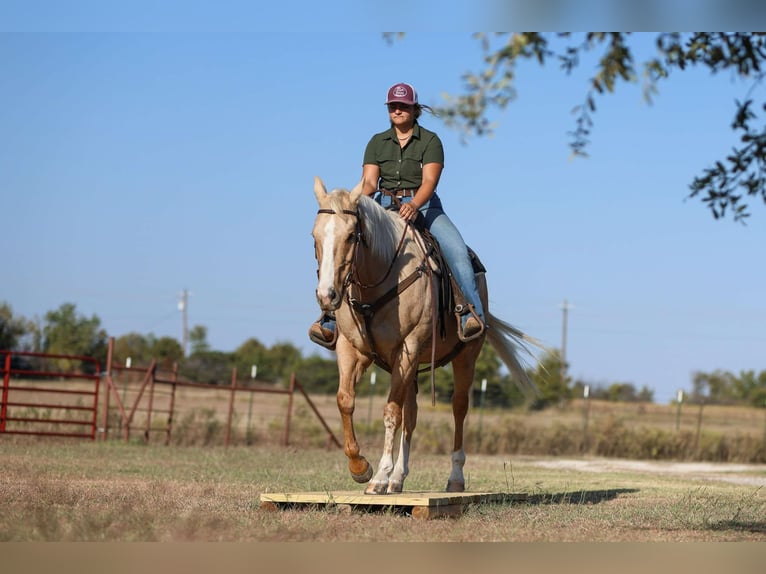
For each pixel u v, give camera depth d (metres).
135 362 79.00
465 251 11.96
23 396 45.41
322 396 68.69
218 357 82.94
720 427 48.88
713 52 7.91
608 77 7.34
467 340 11.69
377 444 31.03
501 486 16.41
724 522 11.17
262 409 52.47
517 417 46.84
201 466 19.78
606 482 18.77
